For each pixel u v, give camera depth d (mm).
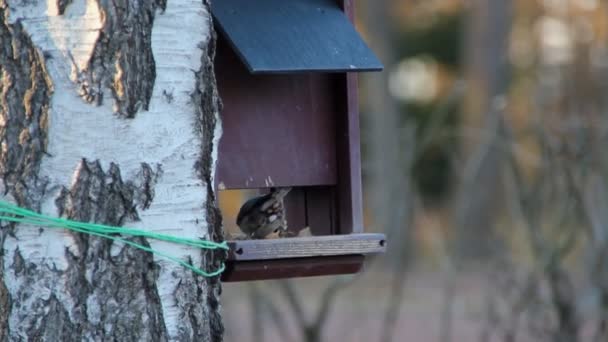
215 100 6836
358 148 9531
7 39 6234
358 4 43938
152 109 6441
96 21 6281
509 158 14094
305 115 9594
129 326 6367
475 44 43594
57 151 6242
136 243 6387
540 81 17453
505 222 17844
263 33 9008
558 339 13188
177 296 6531
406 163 15102
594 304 13828
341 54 9016
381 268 20984
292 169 9508
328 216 9797
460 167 21734
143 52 6418
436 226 20594
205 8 6660
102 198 6309
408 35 52375
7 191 6227
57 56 6250
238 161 9328
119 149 6352
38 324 6223
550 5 29891
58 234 6250
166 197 6484
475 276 17156
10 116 6223
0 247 6223
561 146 13367
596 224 13352
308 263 8531
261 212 9219
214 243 6664
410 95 51312
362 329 20484
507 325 14609
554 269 13219
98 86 6293
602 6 30000
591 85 16703
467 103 43219
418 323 22125
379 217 19219
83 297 6273
